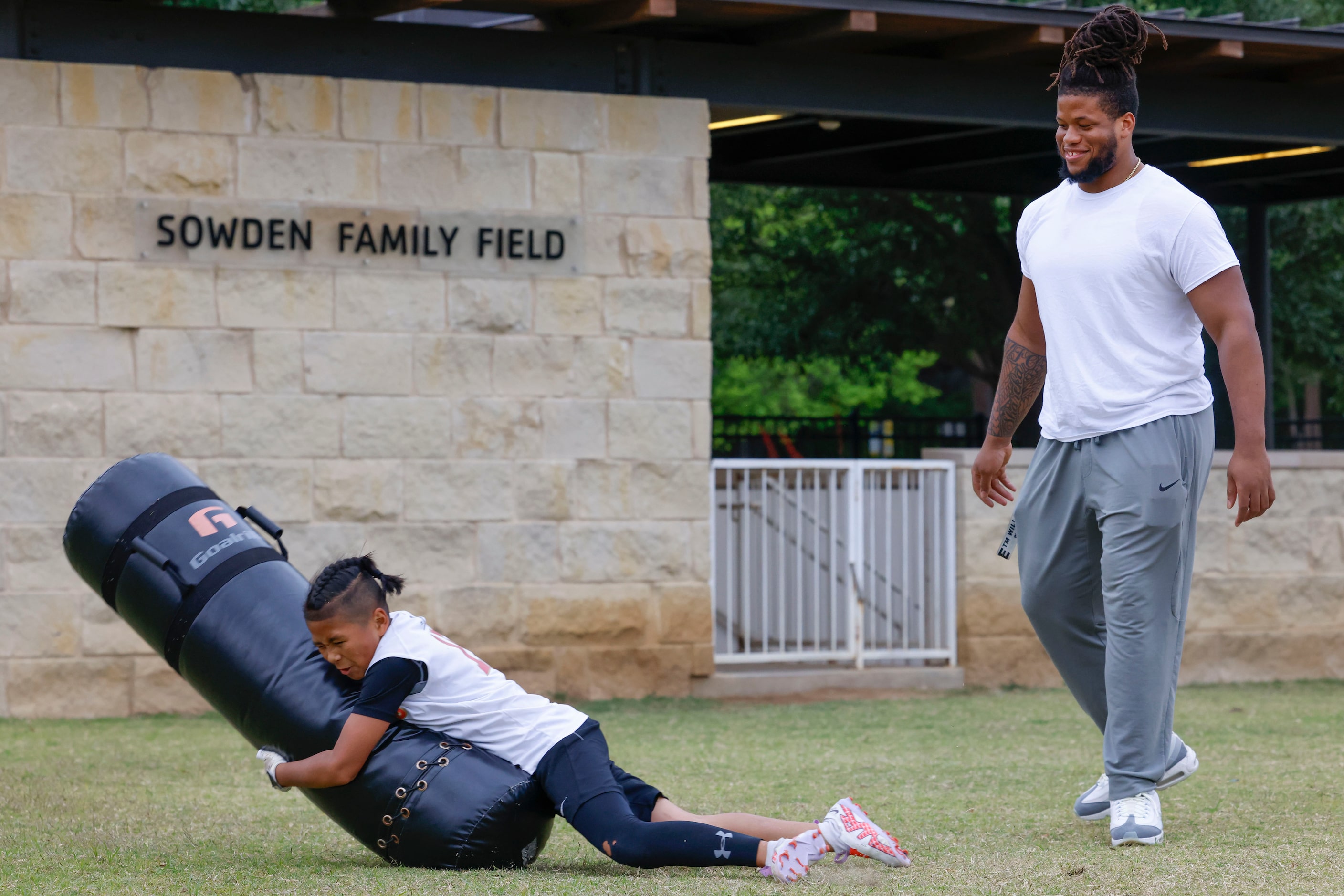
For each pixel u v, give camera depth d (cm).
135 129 1675
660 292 1852
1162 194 913
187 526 947
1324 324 4075
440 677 841
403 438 1758
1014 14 1827
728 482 1933
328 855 902
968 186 2766
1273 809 1030
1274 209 3922
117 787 1194
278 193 1720
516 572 1792
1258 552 2070
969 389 6362
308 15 1778
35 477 1644
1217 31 1911
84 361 1659
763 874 792
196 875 825
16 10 1669
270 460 1714
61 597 1653
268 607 911
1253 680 2061
